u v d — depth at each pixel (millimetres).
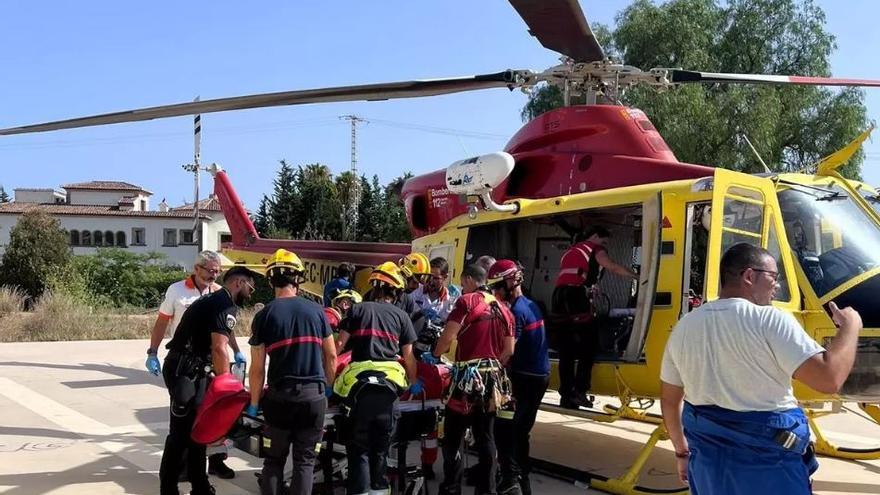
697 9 22125
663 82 6605
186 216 45812
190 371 4953
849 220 5637
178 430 4973
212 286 6117
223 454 5926
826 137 22719
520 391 5125
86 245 45094
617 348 5848
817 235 5488
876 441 7578
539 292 7059
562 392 5738
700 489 2951
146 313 23625
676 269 5211
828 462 6793
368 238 39938
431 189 8117
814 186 5680
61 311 17828
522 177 7090
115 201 56000
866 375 5008
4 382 10500
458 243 6957
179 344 4988
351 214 41094
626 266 6387
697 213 5273
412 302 6176
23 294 26531
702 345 2963
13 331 16734
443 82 6430
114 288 29250
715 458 2895
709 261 4863
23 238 28375
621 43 22297
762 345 2838
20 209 45031
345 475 5109
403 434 5129
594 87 6863
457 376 4918
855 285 5203
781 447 2816
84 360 12883
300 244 11133
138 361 12812
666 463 6590
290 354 4348
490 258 5898
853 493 5832
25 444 6938
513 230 7234
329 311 5707
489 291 5184
